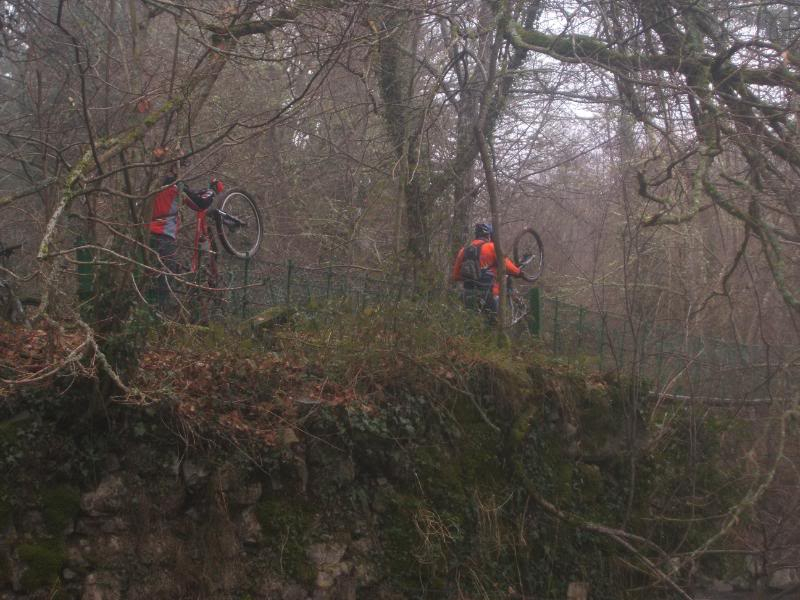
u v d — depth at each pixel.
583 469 10.31
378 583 7.77
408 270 9.72
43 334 6.98
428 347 9.03
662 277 16.95
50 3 12.62
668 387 11.85
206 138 13.10
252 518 7.12
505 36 12.27
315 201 16.45
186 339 7.64
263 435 7.25
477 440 9.09
